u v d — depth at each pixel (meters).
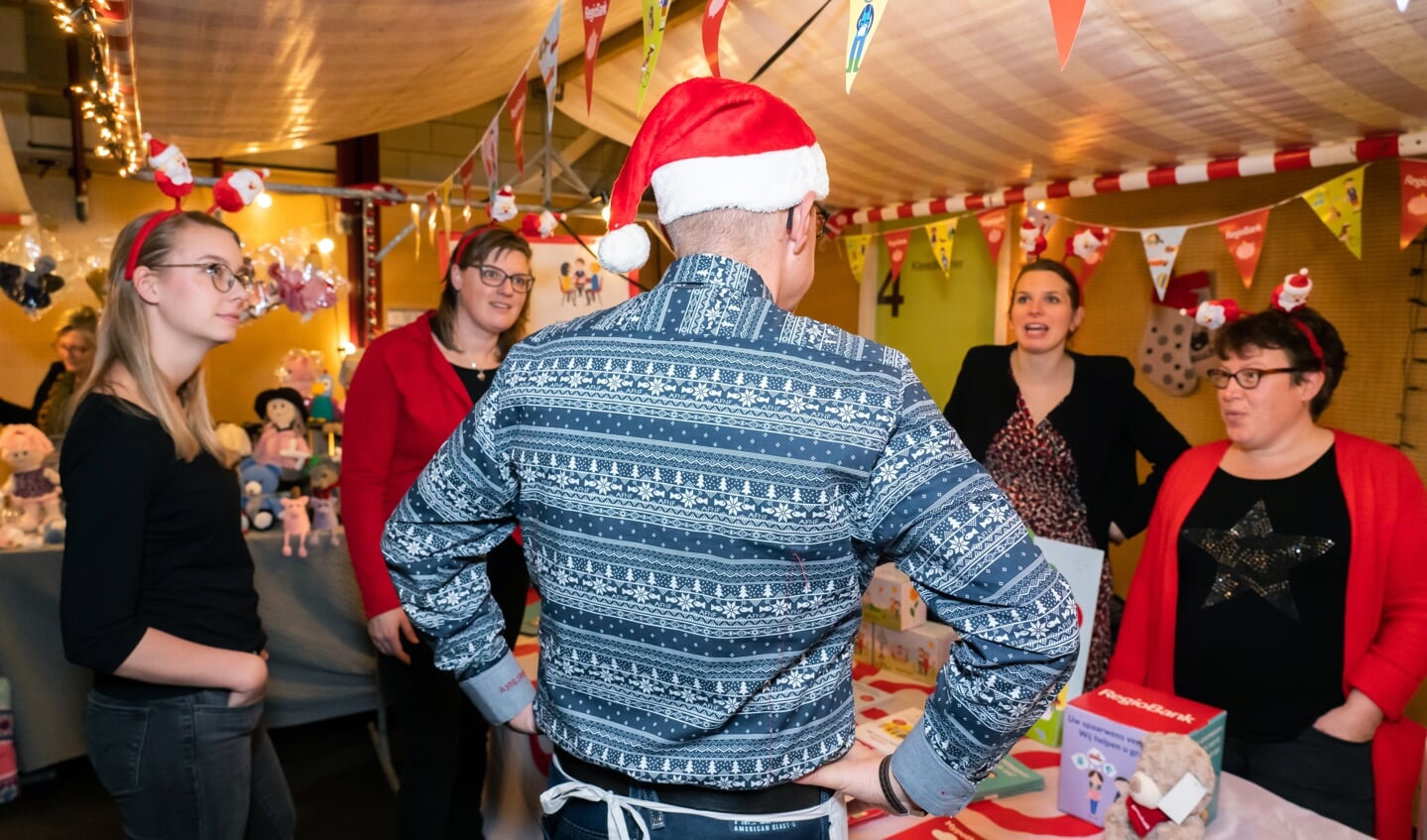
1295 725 1.51
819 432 0.71
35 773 2.82
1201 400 2.88
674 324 0.76
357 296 5.00
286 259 2.97
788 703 0.76
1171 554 1.65
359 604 3.08
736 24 2.25
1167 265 2.38
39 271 2.90
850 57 0.97
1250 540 1.55
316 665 3.03
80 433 1.23
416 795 1.84
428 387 1.93
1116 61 1.83
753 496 0.71
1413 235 1.88
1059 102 2.08
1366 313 2.44
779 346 0.73
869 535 0.76
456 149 5.20
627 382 0.75
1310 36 1.53
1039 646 0.72
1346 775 1.46
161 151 1.87
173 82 2.31
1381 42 1.49
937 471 0.73
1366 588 1.48
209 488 1.33
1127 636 1.72
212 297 1.33
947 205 3.11
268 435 3.09
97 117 2.19
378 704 3.06
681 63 2.71
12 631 2.64
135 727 1.27
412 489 0.92
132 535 1.21
